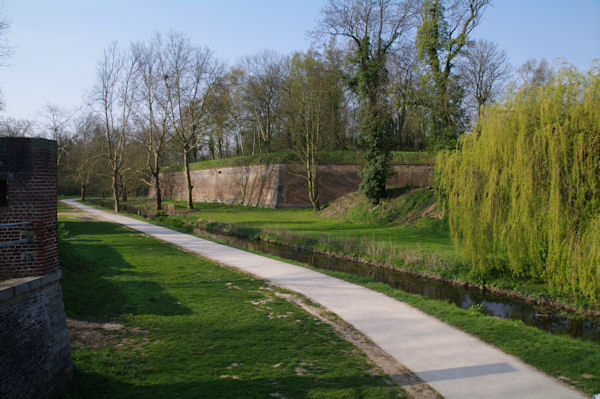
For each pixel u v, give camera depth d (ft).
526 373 20.97
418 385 19.54
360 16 89.10
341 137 133.18
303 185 128.77
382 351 23.88
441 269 48.47
